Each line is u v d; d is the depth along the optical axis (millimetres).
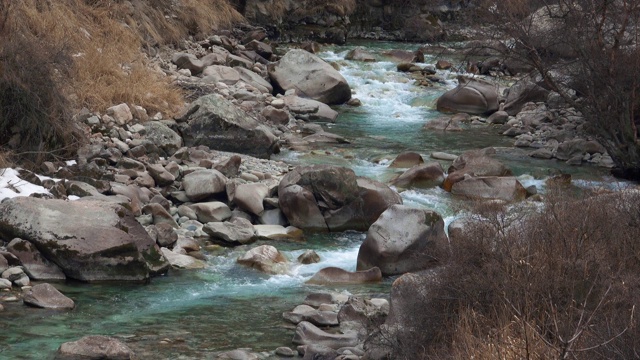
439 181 17688
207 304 11961
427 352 9500
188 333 10859
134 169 16781
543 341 8453
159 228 14125
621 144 18969
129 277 12672
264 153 19516
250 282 12984
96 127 18109
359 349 10289
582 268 10133
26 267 12438
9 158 15984
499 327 9062
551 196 13102
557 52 20609
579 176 19016
